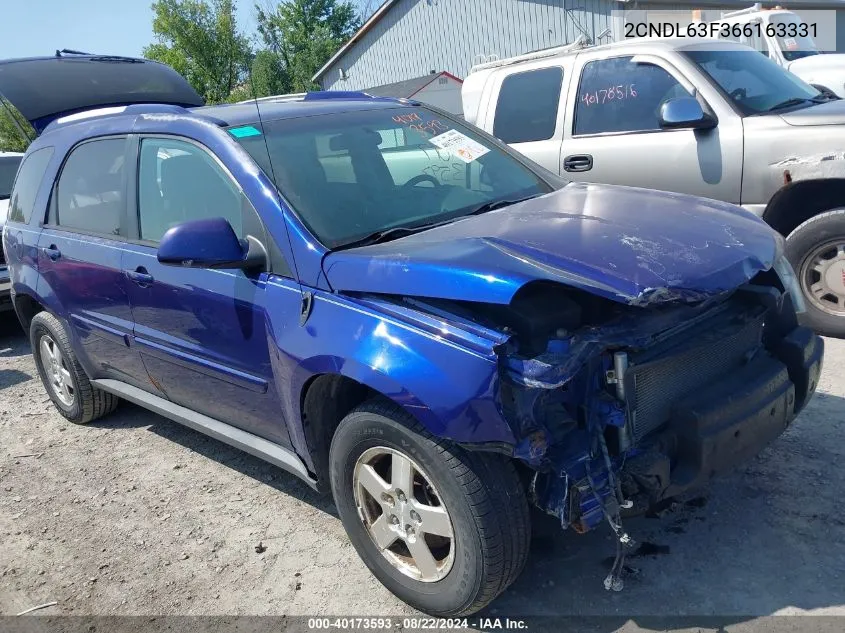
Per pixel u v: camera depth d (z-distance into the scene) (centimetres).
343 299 285
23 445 501
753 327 311
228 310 333
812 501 333
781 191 522
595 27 1970
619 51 611
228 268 323
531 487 262
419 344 255
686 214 314
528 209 334
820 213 510
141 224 394
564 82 638
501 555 257
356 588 317
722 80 568
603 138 609
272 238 314
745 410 283
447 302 261
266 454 350
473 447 245
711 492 347
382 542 297
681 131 568
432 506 273
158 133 383
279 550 349
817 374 325
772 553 304
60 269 453
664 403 277
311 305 294
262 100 420
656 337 271
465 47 2402
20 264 503
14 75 586
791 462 364
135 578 341
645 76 593
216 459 449
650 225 295
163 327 381
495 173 390
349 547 346
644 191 364
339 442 295
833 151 500
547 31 2111
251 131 352
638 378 265
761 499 339
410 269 266
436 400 246
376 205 336
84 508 407
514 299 254
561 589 299
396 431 268
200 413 400
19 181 525
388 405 274
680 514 335
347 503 304
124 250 398
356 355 269
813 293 512
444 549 283
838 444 376
